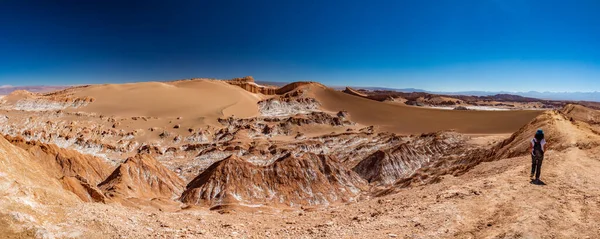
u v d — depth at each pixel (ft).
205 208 183.01
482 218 45.42
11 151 68.18
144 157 245.04
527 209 44.09
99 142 373.61
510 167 72.23
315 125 548.72
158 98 627.87
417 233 45.11
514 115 607.78
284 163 244.83
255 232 60.95
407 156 309.22
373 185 268.62
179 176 276.21
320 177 243.19
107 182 217.15
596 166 59.88
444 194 59.36
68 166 239.30
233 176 226.17
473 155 239.91
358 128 568.82
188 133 447.83
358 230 52.03
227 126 507.30
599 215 40.09
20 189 52.19
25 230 44.34
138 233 52.31
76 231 47.73
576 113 290.15
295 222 74.18
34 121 462.19
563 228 38.09
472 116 634.43
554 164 63.87
